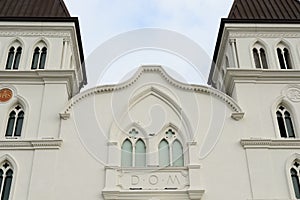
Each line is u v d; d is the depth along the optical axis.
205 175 23.67
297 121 26.19
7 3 32.47
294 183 23.91
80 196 22.86
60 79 27.41
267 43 30.06
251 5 33.03
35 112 26.11
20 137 25.12
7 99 26.70
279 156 24.56
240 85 27.47
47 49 29.39
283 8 32.69
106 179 23.36
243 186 23.33
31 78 27.52
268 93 27.33
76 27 30.95
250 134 25.39
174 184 23.36
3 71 27.42
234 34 30.33
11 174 23.91
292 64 29.22
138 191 22.83
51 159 24.02
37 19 30.16
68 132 25.16
